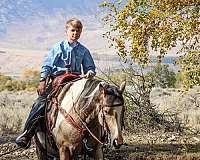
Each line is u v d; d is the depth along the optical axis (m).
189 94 25.03
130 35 11.87
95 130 8.00
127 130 16.11
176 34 11.66
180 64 11.56
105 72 16.17
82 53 8.76
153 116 16.36
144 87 16.44
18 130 17.36
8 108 24.45
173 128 16.39
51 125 8.30
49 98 8.50
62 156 8.10
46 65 8.74
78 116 7.96
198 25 11.57
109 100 7.26
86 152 8.16
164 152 12.76
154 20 11.64
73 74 8.72
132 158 12.30
